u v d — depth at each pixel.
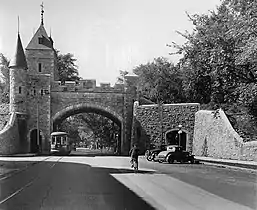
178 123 56.38
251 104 33.56
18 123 61.00
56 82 63.56
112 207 12.55
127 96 64.19
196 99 60.34
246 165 30.05
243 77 32.19
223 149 41.16
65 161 40.38
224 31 31.64
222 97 37.22
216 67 31.47
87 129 114.19
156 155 41.38
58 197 14.68
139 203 13.38
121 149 63.69
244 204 13.36
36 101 62.72
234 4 30.11
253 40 27.48
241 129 41.47
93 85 64.00
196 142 51.66
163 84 67.25
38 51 73.06
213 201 13.98
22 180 21.08
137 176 23.41
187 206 12.88
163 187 18.00
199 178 22.31
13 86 61.78
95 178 22.09
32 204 13.06
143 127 59.28
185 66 37.78
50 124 62.81
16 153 59.47
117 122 67.25
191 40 34.62
